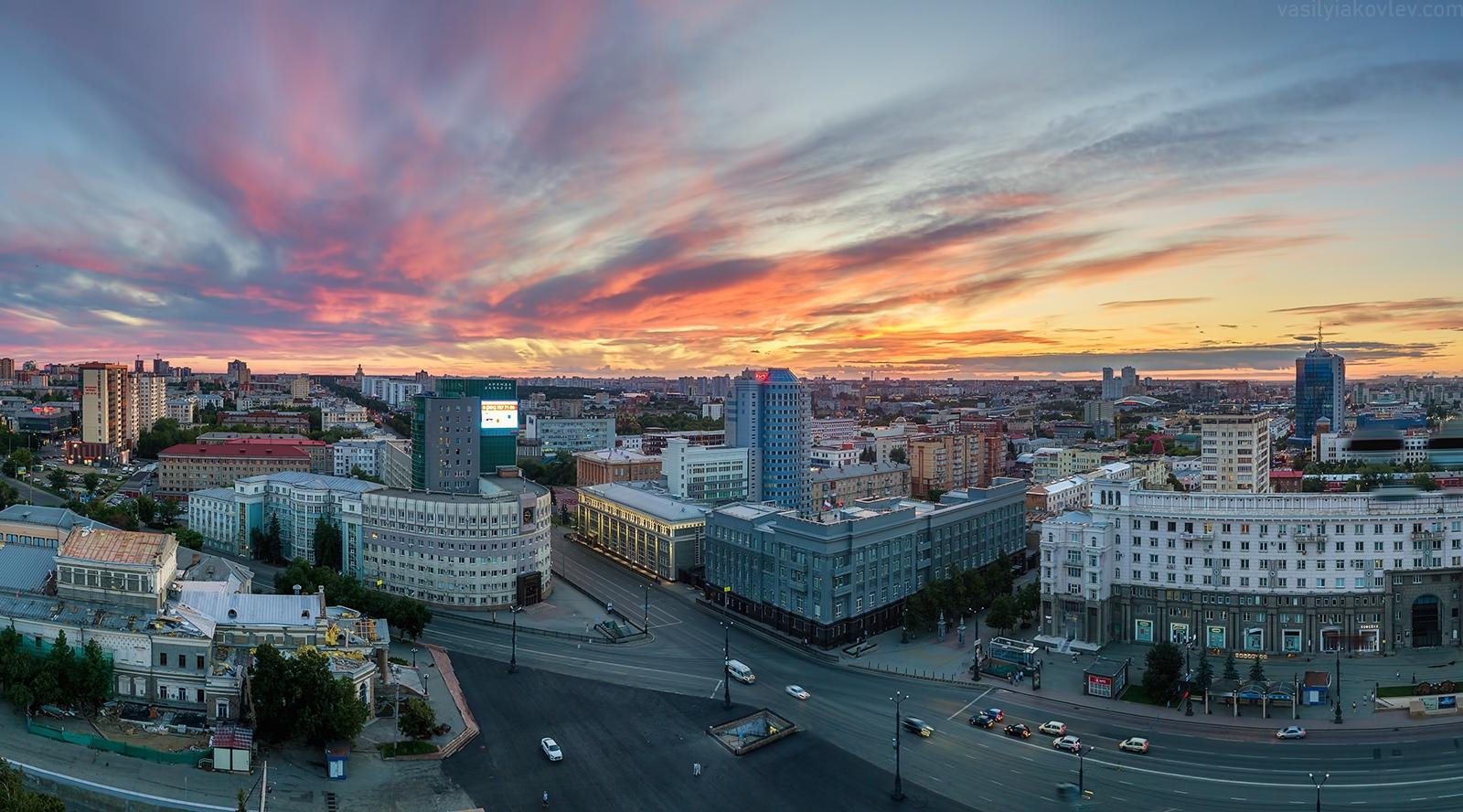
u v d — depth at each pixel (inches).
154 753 5012.3
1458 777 5054.1
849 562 7819.9
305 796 4793.3
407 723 5472.4
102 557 5895.7
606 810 4805.6
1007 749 5600.4
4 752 4889.3
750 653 7568.9
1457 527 7209.6
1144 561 7554.1
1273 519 7180.1
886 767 5354.3
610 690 6604.3
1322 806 4793.3
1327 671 6702.8
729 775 5231.3
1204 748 5551.2
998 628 7869.1
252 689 5241.1
